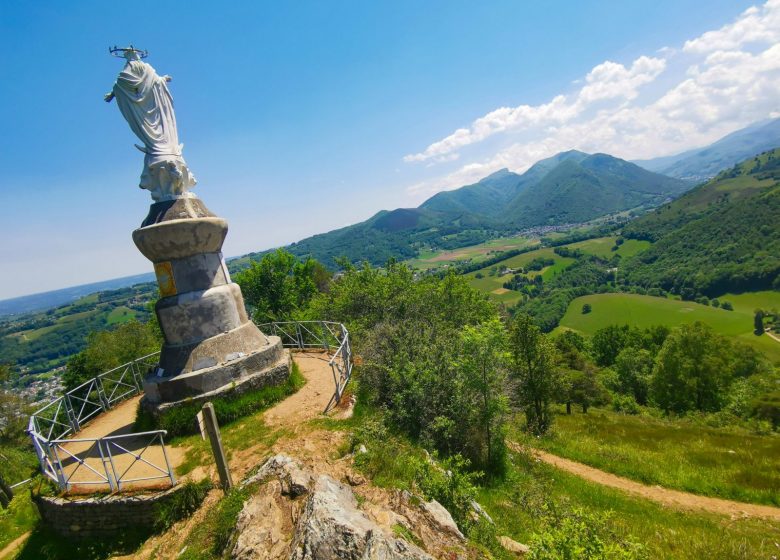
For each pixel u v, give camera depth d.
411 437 11.59
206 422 7.61
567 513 8.12
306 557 5.25
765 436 19.39
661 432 19.89
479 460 12.41
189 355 11.38
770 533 10.32
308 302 36.75
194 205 12.13
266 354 12.34
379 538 5.39
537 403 18.66
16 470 24.66
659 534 9.90
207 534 6.89
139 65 11.95
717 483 13.20
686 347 37.72
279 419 10.63
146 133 11.98
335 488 6.76
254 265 35.38
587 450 16.53
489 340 12.21
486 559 6.17
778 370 46.38
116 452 10.14
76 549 8.07
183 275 11.79
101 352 34.25
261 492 7.10
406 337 15.49
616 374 48.75
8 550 9.70
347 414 10.72
